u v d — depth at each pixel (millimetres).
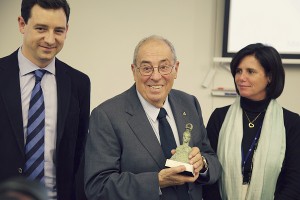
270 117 1522
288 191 1431
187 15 2680
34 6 1261
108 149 1225
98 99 2779
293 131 1514
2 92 1292
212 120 1655
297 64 2615
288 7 2561
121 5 2723
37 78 1358
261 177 1454
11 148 1277
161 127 1277
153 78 1205
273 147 1478
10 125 1283
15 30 2750
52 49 1312
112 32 2740
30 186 247
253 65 1489
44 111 1352
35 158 1317
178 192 1243
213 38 2664
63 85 1415
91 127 1276
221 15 2643
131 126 1239
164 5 2693
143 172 1204
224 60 2604
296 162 1462
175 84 2719
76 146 1545
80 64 2770
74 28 2750
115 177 1176
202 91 2699
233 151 1507
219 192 1510
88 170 1229
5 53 2764
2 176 1265
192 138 1331
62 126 1361
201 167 1224
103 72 2768
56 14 1270
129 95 1316
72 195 1502
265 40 2594
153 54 1200
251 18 2590
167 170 1143
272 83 1518
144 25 2719
